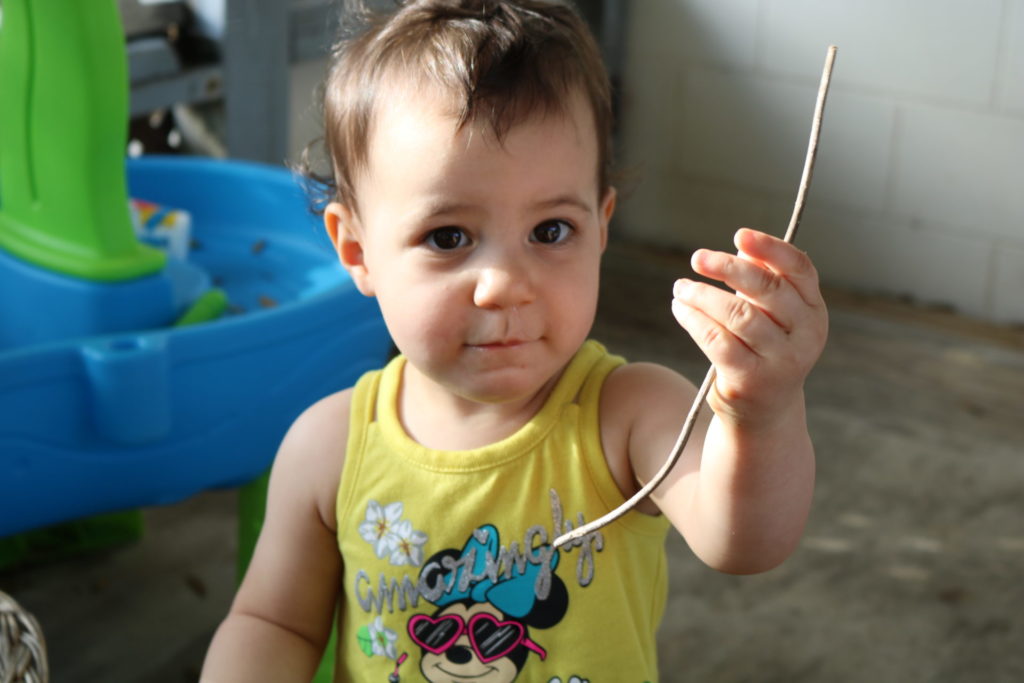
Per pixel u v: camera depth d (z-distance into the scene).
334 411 0.77
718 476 0.63
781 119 2.33
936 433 1.85
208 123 1.95
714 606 1.46
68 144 1.16
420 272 0.68
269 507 0.79
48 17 1.12
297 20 2.02
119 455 1.07
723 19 2.34
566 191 0.68
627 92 2.49
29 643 0.77
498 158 0.66
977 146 2.15
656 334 2.18
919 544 1.58
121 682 1.31
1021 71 2.07
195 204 1.54
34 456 1.03
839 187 2.31
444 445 0.73
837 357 2.10
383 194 0.70
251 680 0.77
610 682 0.70
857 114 2.25
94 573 1.50
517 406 0.72
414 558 0.72
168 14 1.85
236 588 1.28
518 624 0.71
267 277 1.42
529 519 0.71
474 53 0.67
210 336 1.08
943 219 2.22
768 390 0.59
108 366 1.02
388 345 1.26
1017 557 1.56
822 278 2.37
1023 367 2.06
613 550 0.71
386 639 0.73
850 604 1.47
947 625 1.43
